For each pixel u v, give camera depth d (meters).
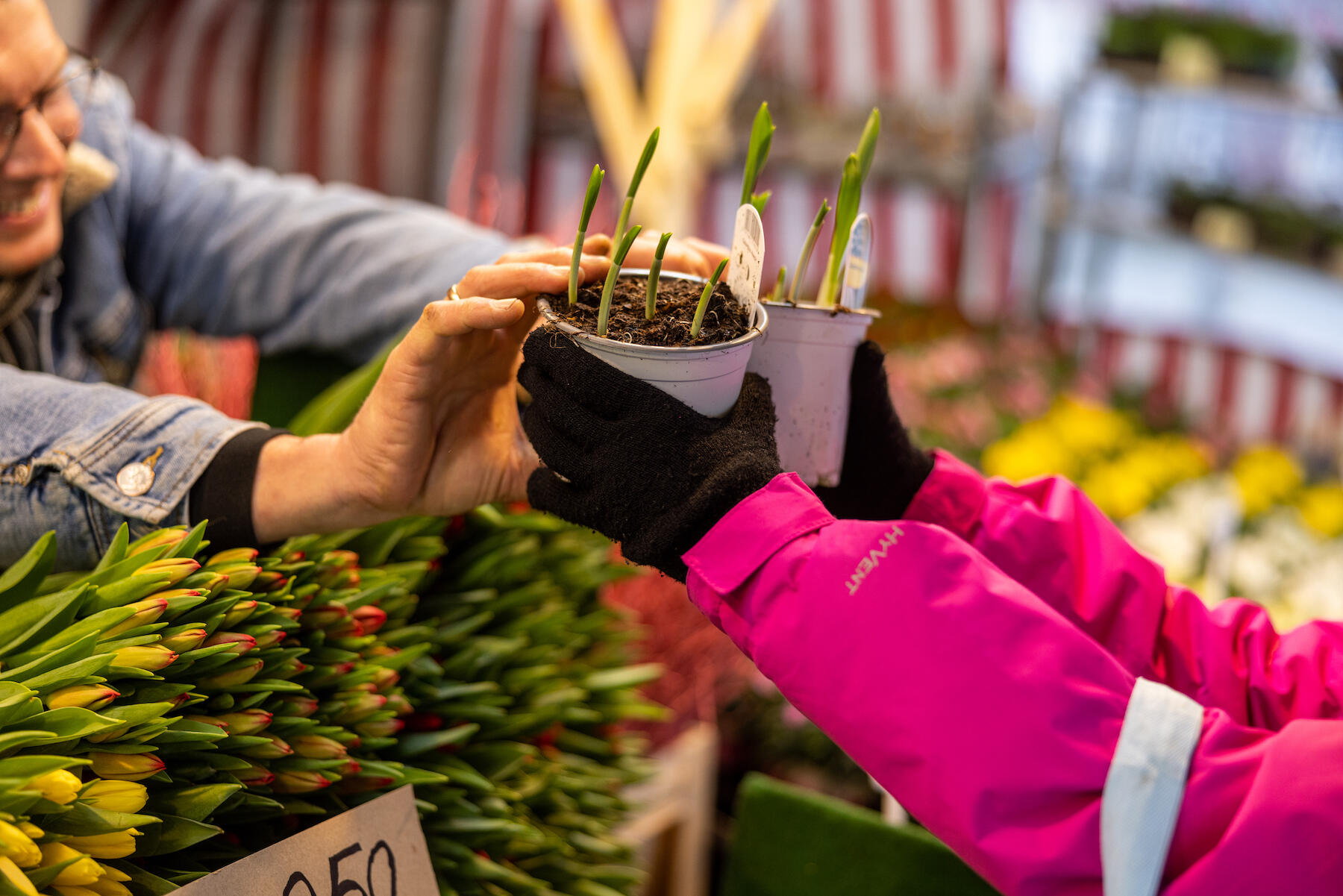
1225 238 4.32
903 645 0.70
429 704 0.86
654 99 3.31
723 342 0.74
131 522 0.80
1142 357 5.00
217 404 1.18
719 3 4.03
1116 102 4.62
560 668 0.97
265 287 1.08
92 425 0.81
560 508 0.76
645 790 1.37
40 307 0.97
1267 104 4.32
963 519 0.88
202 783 0.73
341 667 0.78
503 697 0.90
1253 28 4.29
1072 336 4.96
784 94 4.12
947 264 4.62
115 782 0.68
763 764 1.63
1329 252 4.26
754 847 1.14
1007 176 4.70
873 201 4.50
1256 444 3.81
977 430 2.65
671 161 3.32
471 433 0.82
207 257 1.09
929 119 4.23
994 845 0.69
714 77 3.32
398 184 3.45
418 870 0.80
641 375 0.74
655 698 1.40
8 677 0.69
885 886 1.08
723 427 0.75
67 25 2.78
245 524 0.80
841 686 0.71
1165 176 4.61
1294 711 0.82
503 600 0.93
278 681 0.74
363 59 3.35
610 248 0.84
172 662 0.71
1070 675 0.70
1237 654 0.85
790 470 0.84
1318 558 2.12
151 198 1.10
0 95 0.84
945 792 0.70
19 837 0.64
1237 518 2.17
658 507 0.73
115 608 0.71
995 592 0.71
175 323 1.13
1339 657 0.83
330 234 1.08
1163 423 3.13
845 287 0.83
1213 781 0.68
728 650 1.50
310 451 0.80
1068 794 0.69
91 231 1.02
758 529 0.72
